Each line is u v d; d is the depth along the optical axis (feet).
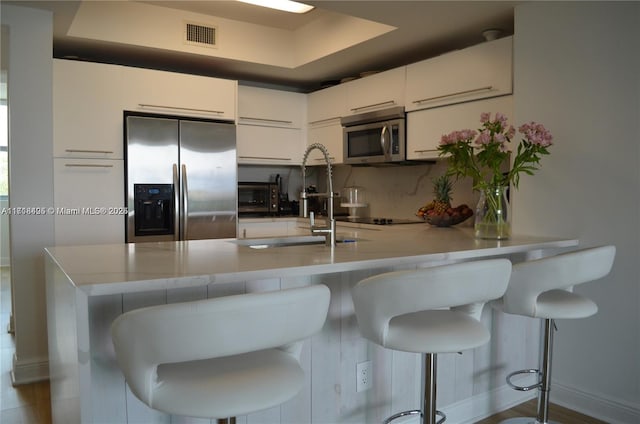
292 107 15.29
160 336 3.67
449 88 10.75
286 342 4.14
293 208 16.46
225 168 13.16
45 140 9.76
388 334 5.23
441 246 7.27
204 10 12.32
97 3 11.34
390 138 12.28
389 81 12.41
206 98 13.08
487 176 11.22
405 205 14.05
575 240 8.16
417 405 7.57
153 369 3.93
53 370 7.21
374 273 6.95
